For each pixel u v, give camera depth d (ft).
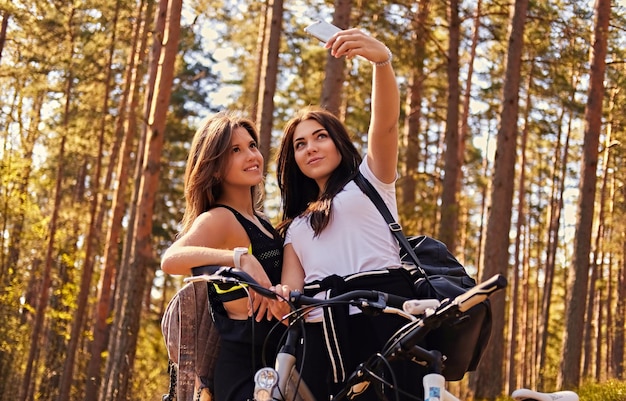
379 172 10.64
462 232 117.08
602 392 44.14
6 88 97.19
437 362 8.77
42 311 90.89
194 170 11.26
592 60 58.54
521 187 104.58
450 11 64.85
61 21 86.28
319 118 11.38
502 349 55.47
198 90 98.27
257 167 11.37
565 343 56.80
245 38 77.56
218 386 10.64
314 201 11.50
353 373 9.03
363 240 10.27
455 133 62.44
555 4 65.26
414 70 63.57
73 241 96.63
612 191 109.60
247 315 10.48
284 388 9.08
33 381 100.58
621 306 113.70
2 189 88.07
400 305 9.38
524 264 126.11
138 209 50.42
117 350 48.06
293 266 10.80
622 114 76.38
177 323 11.32
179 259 10.12
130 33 85.35
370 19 60.49
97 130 88.12
